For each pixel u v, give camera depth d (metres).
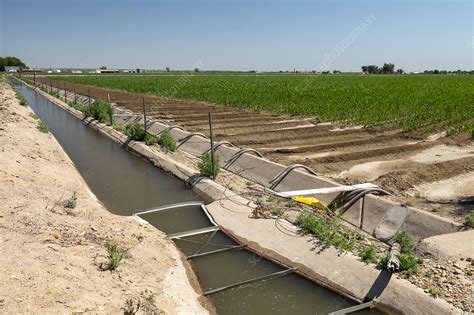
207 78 82.00
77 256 6.00
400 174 10.73
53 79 77.25
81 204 8.70
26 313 4.34
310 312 5.83
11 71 132.88
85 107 26.97
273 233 7.89
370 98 30.31
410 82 60.25
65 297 4.80
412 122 19.36
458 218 7.72
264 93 36.59
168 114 24.34
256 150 13.90
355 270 6.32
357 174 11.52
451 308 5.10
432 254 6.31
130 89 47.12
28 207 7.40
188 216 9.45
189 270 6.96
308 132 18.45
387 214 7.96
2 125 15.84
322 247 7.06
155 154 14.79
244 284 6.54
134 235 7.57
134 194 11.12
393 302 5.62
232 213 9.17
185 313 5.49
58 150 15.23
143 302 5.27
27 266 5.21
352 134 17.94
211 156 11.63
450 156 13.59
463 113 21.70
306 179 10.03
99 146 17.66
